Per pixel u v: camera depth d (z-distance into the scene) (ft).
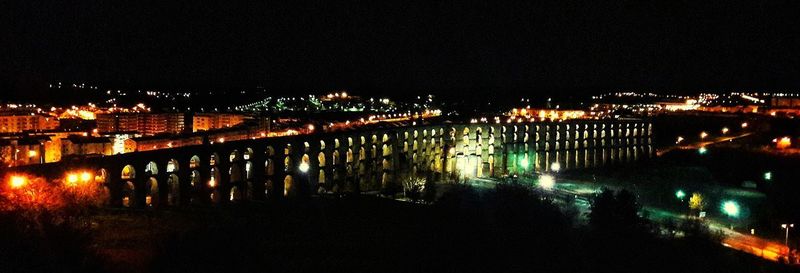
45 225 199.82
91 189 260.62
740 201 492.13
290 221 295.07
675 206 466.70
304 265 227.81
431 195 422.82
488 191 451.53
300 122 636.48
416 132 573.33
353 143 493.77
